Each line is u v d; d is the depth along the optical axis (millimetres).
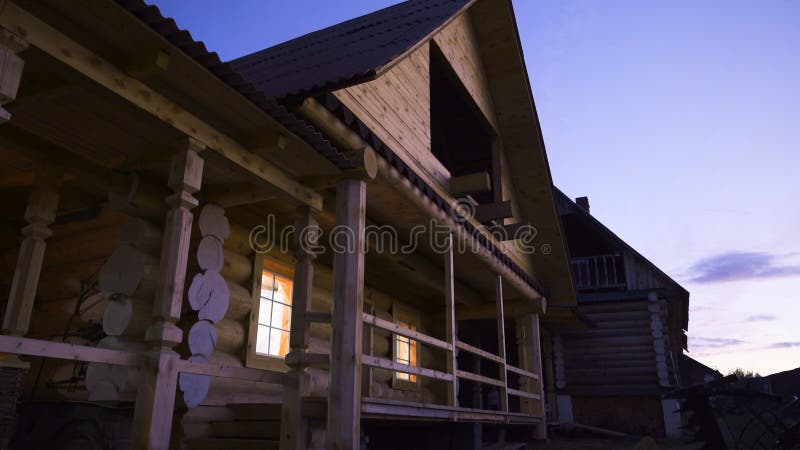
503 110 13117
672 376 17797
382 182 7344
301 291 6402
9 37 3541
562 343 18672
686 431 16859
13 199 6988
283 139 5625
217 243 6133
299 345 6215
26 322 5395
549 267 14789
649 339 18062
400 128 8562
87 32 4094
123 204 5875
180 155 5008
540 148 13445
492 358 10375
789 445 11203
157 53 4242
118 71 4312
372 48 8008
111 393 5324
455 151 14469
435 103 13242
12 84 3510
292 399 6043
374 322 6594
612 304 18688
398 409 6918
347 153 6602
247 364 7715
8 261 7176
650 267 18594
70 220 6984
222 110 5145
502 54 12633
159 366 4516
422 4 11383
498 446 11219
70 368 6457
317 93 6090
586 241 20859
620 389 17812
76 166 5773
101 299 6613
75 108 4879
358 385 6102
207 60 4434
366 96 7707
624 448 12719
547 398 18188
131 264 5699
